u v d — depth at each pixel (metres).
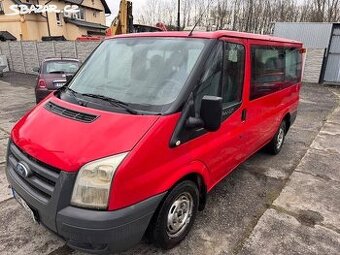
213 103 2.64
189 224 3.21
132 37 3.62
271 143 5.48
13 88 15.09
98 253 2.46
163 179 2.66
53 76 9.38
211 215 3.70
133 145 2.43
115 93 3.06
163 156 2.63
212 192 4.27
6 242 3.13
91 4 39.09
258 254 3.07
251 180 4.69
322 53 16.86
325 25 17.11
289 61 5.22
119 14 14.51
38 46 21.08
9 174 2.88
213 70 3.10
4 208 3.71
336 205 4.05
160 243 2.92
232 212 3.79
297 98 6.03
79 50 18.72
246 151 4.24
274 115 4.93
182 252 3.05
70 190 2.34
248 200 4.09
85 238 2.34
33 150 2.59
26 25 31.91
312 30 17.55
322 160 5.60
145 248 3.08
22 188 2.66
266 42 4.20
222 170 3.67
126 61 3.35
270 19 35.59
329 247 3.21
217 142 3.37
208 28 4.73
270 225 3.55
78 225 2.31
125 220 2.39
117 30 14.62
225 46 3.29
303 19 36.41
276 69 4.66
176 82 2.90
